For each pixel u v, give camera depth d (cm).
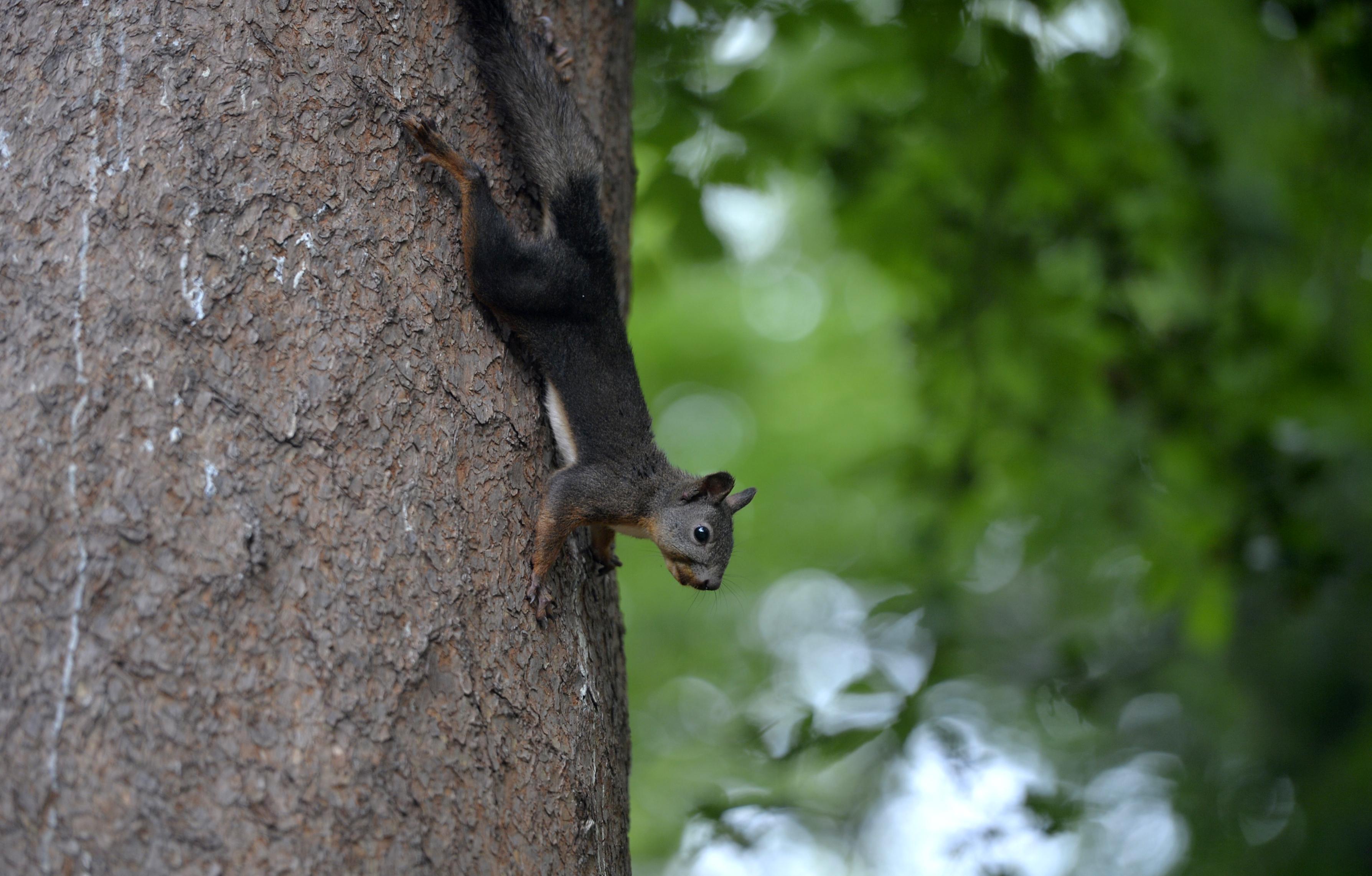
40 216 552
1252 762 1819
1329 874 1639
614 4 846
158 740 483
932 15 1102
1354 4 1139
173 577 505
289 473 536
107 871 466
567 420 722
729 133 1186
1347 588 1539
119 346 530
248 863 479
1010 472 1365
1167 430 1277
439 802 526
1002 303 1284
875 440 2156
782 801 956
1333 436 1545
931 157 1249
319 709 508
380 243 600
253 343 548
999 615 1894
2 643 490
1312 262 1393
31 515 506
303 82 598
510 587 600
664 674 2397
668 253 1214
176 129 566
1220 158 1229
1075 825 917
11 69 584
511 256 658
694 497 827
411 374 588
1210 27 1255
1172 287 1474
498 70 700
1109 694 1505
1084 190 1234
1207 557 1242
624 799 669
